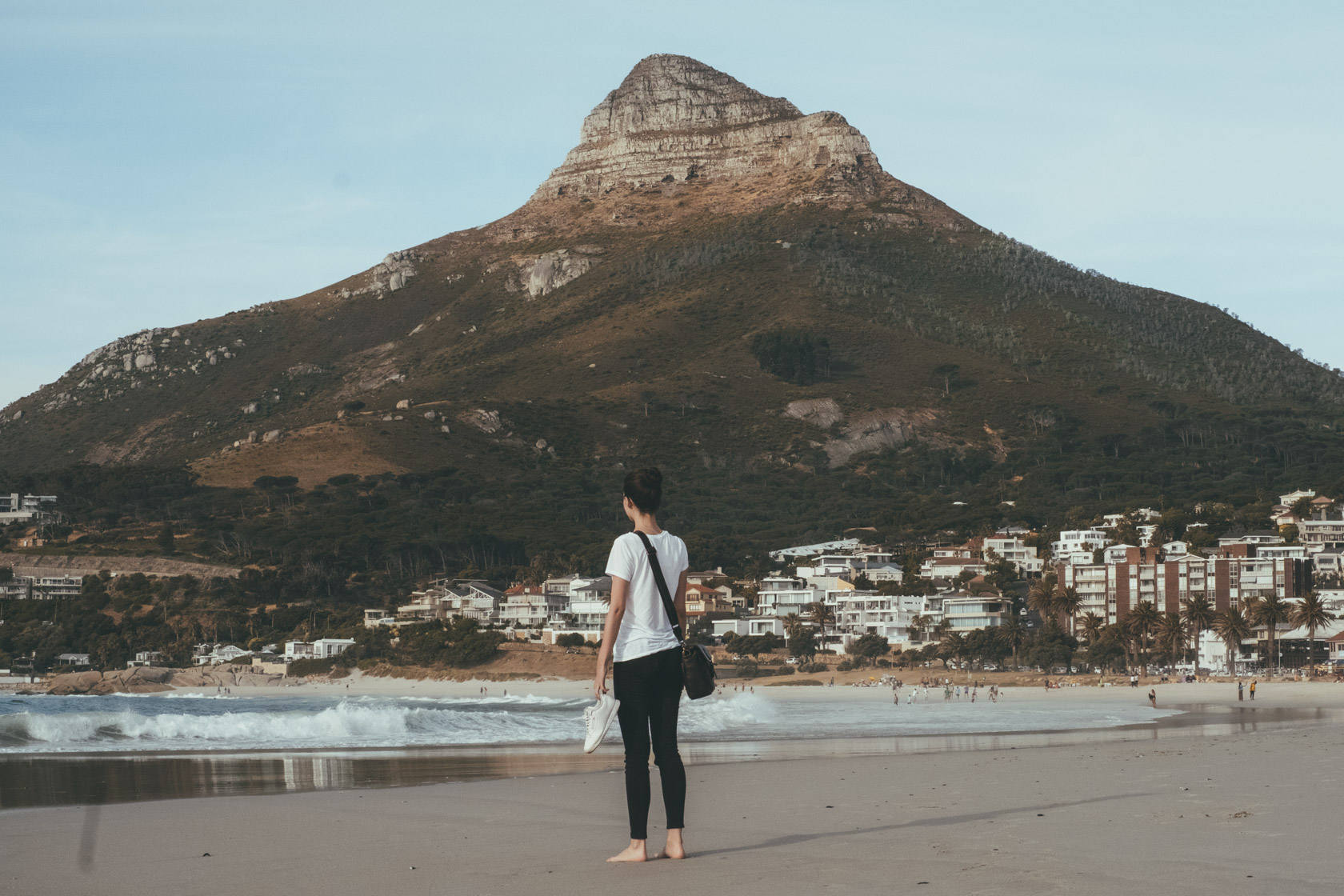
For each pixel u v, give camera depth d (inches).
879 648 5649.6
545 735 1499.8
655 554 328.8
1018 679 4896.7
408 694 5334.6
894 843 341.1
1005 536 7549.2
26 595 6815.9
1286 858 300.8
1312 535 6722.4
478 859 338.0
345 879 309.6
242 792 681.6
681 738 1512.1
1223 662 5032.0
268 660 5930.1
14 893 302.0
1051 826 373.1
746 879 283.9
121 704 3686.0
